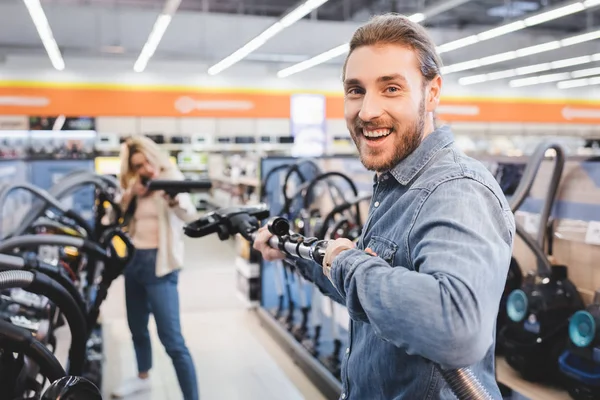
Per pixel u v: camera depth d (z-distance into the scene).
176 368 3.13
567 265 2.79
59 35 11.61
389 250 1.04
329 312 4.71
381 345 1.10
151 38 9.05
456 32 12.88
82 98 13.99
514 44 13.98
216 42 12.53
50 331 2.34
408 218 1.01
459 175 0.98
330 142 15.68
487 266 0.84
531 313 2.52
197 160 13.76
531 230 2.97
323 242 1.11
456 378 0.96
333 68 15.77
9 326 1.31
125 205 3.16
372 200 1.22
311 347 4.11
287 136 14.16
